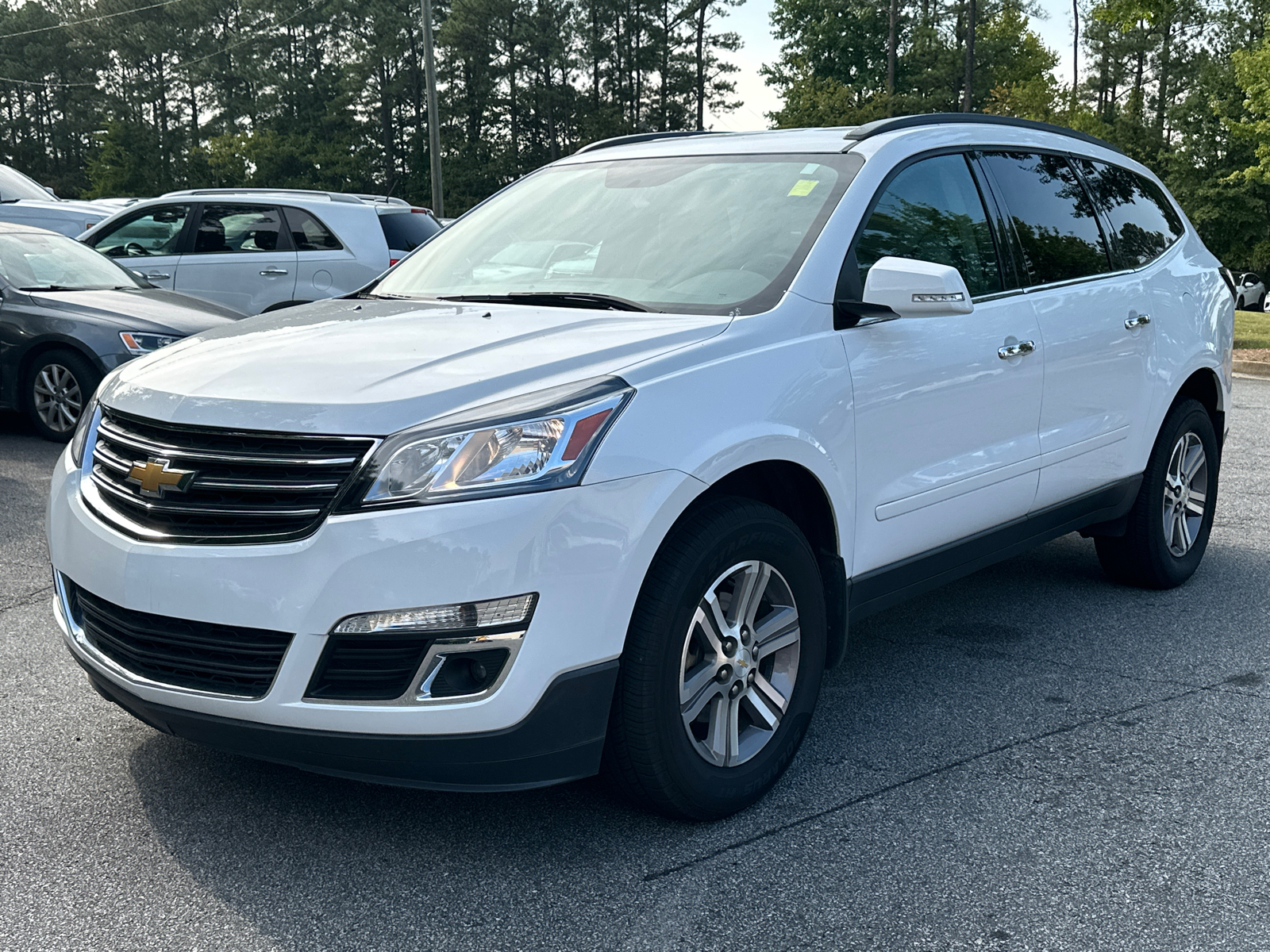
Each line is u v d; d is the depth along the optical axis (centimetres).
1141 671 409
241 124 7931
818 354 316
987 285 390
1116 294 449
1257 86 1984
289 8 7588
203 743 279
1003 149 426
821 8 6694
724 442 282
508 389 268
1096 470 446
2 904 258
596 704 264
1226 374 530
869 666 416
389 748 256
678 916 254
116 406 297
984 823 296
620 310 330
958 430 367
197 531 268
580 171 428
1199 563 542
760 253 342
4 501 654
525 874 272
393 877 271
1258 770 328
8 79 9075
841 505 323
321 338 315
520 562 251
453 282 384
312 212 1134
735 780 296
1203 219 5250
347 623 251
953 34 6619
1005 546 408
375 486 252
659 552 275
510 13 7012
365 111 7438
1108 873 271
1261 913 253
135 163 7756
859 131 385
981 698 384
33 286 866
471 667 257
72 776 323
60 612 311
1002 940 244
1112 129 5612
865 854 281
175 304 884
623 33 7269
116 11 8256
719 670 293
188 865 276
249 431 264
